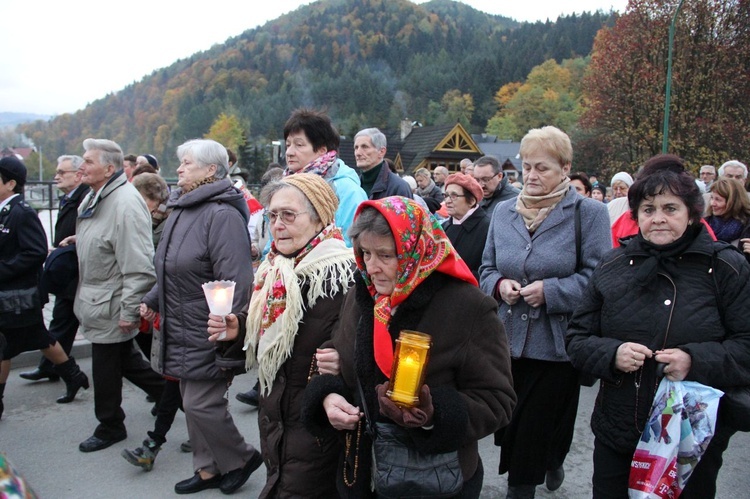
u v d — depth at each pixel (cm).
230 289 253
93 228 384
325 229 249
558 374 306
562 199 317
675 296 222
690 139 2747
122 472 375
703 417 209
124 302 378
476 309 183
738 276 218
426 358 161
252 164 4719
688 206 222
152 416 468
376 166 483
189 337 325
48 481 362
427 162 4753
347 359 201
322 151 360
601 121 3231
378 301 187
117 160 398
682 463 213
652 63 2886
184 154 336
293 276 237
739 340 215
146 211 392
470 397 181
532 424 307
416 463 173
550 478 344
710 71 2755
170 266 325
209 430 333
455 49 15712
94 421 453
